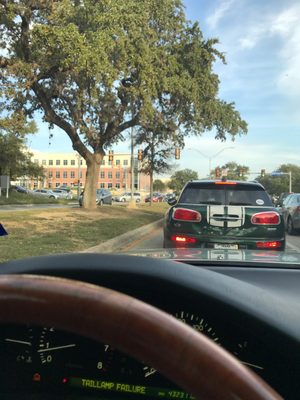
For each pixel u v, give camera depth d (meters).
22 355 1.87
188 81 22.52
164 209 35.03
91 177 26.59
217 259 3.48
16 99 21.44
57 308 1.06
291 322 1.72
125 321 1.04
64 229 15.20
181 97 23.83
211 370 1.01
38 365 1.87
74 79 21.06
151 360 1.03
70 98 23.88
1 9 17.12
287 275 3.09
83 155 26.19
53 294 1.07
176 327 1.05
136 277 1.74
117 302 1.06
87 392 1.85
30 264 1.87
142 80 19.41
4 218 18.14
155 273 1.74
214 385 1.01
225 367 1.02
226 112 26.47
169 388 1.79
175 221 7.64
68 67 18.16
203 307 1.74
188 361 1.01
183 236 7.53
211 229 7.48
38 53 18.48
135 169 44.22
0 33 19.09
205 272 1.86
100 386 1.84
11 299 1.08
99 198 43.50
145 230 17.77
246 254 3.85
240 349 1.77
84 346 1.83
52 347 1.86
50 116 23.64
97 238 13.22
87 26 18.28
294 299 2.69
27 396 1.88
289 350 1.69
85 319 1.05
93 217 20.88
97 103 22.58
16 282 1.11
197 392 1.02
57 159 131.62
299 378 1.73
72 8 17.72
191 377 1.01
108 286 1.80
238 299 1.71
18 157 55.28
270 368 1.76
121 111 24.73
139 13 18.61
